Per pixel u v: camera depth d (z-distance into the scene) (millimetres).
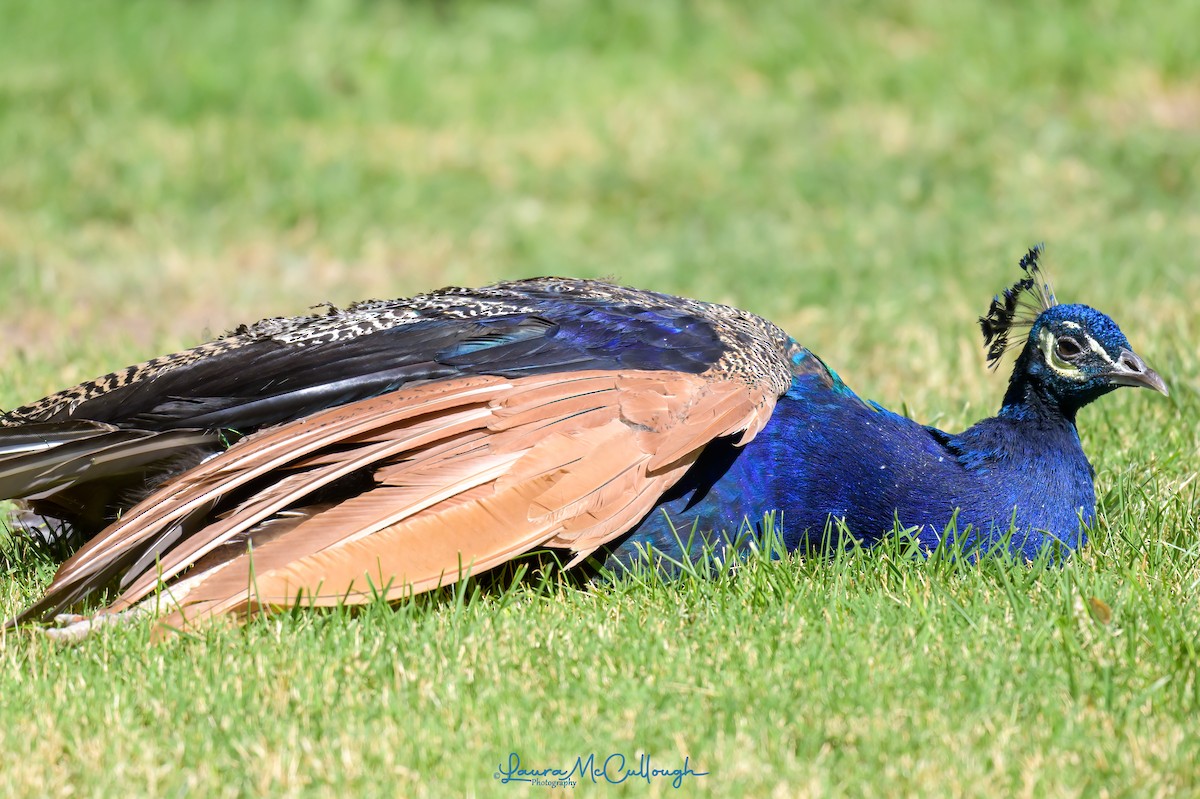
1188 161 18766
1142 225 16750
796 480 8234
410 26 24719
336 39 23547
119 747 6340
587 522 7383
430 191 18719
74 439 7789
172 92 21219
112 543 7176
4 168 18375
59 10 23422
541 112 21797
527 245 17219
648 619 7504
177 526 7547
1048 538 8281
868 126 20797
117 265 16078
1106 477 9641
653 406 7578
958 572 8094
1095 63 21969
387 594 7262
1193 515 8898
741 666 7012
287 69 22188
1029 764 6223
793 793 6004
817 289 14938
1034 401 8492
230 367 8242
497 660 7074
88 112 20297
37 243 16500
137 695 6738
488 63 23391
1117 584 7938
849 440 8289
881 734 6426
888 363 12805
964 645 7180
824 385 8609
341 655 7031
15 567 8492
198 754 6336
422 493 7348
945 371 12312
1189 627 7324
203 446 8031
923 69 22203
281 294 15492
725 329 8445
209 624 7195
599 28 24547
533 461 7387
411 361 8070
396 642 7137
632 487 7465
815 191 18469
